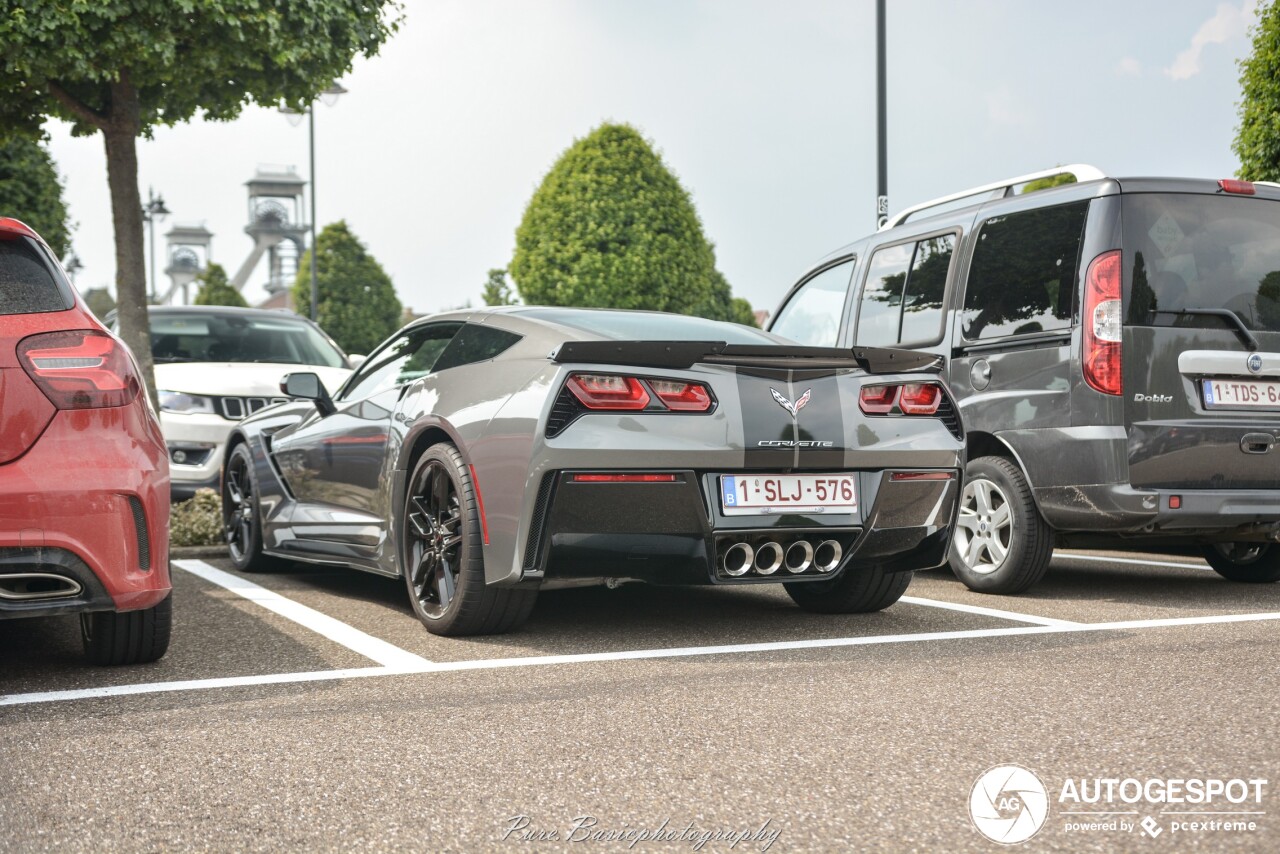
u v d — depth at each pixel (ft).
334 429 17.04
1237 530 17.02
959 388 18.52
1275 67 35.68
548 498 12.46
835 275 22.39
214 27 23.17
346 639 13.67
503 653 12.80
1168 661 12.16
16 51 21.67
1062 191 17.24
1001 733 9.37
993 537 17.70
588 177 131.03
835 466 13.44
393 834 7.20
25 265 11.30
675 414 12.73
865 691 10.90
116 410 11.12
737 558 13.24
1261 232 17.19
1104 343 16.21
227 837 7.16
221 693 10.91
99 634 11.82
